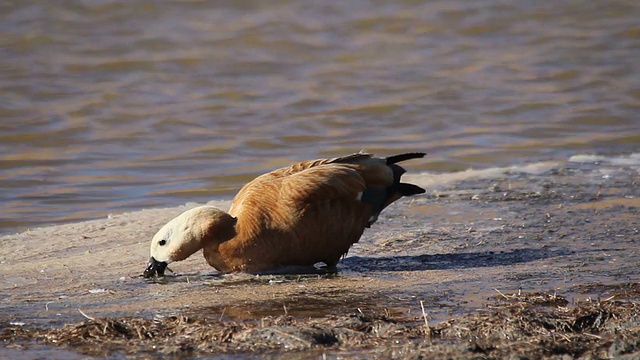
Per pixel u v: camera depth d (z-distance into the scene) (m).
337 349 8.40
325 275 11.41
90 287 10.98
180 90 25.03
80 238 13.52
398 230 13.70
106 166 18.55
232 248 11.38
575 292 10.29
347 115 22.80
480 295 10.28
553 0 34.72
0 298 10.48
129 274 11.62
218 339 8.66
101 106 23.22
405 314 9.58
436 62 28.31
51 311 9.94
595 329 8.94
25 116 22.22
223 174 17.89
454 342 8.54
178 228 11.45
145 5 32.84
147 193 16.61
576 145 20.22
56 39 29.48
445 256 12.24
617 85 25.88
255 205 11.39
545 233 13.34
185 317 9.28
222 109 23.17
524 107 23.67
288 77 26.56
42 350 8.59
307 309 9.82
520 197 15.62
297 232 11.28
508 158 19.19
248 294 10.50
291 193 11.29
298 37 30.19
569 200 15.38
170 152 19.72
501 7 33.72
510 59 28.73
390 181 12.10
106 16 31.84
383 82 26.03
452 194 15.91
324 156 19.34
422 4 33.81
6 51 28.27
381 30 31.36
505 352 8.19
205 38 29.72
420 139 20.89
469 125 22.22
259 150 19.92
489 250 12.50
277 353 8.34
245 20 31.62
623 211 14.58
